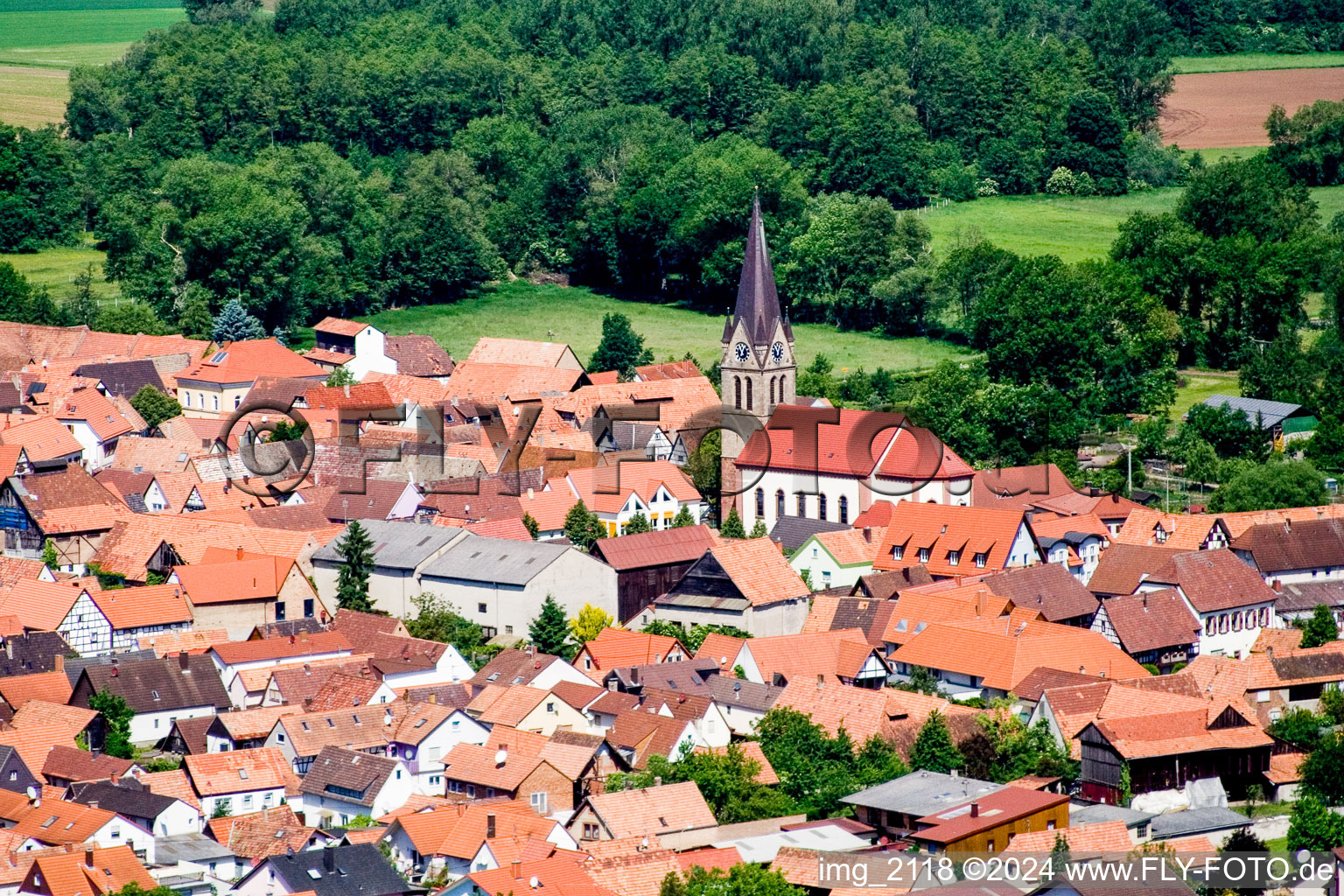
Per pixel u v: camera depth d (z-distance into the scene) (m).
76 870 176.00
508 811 188.25
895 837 185.12
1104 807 193.50
